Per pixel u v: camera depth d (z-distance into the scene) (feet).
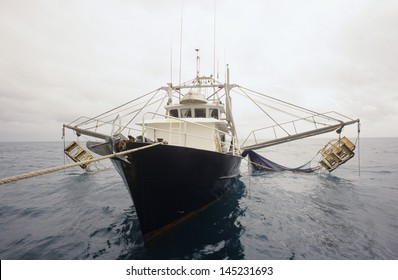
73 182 45.01
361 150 146.92
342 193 36.42
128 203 30.99
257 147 54.85
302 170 58.90
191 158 21.06
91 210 27.94
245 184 44.83
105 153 20.16
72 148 54.24
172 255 17.26
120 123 19.25
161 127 29.09
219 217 25.32
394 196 34.24
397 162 79.46
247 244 18.93
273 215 26.07
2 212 27.20
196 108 33.45
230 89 44.32
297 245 18.69
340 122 44.39
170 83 39.88
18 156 112.98
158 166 18.95
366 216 25.43
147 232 19.49
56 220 24.50
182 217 22.80
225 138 39.83
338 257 16.81
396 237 20.02
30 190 38.68
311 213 26.73
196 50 43.29
